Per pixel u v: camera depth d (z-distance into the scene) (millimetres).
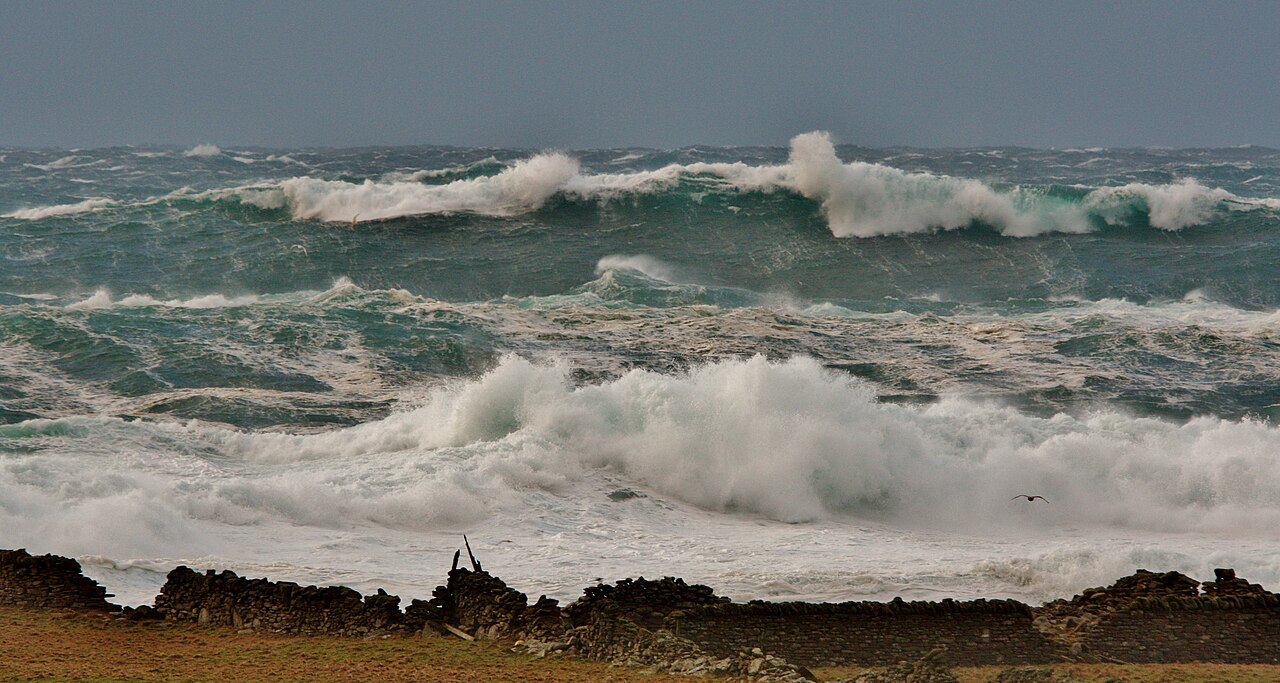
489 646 66812
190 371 162875
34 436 127938
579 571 94312
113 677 58969
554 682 58906
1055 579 90812
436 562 97312
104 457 123188
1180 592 70875
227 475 120938
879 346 189750
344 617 70188
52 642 67312
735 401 131750
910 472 127188
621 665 62062
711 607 66938
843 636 66312
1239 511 123438
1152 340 191500
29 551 93688
